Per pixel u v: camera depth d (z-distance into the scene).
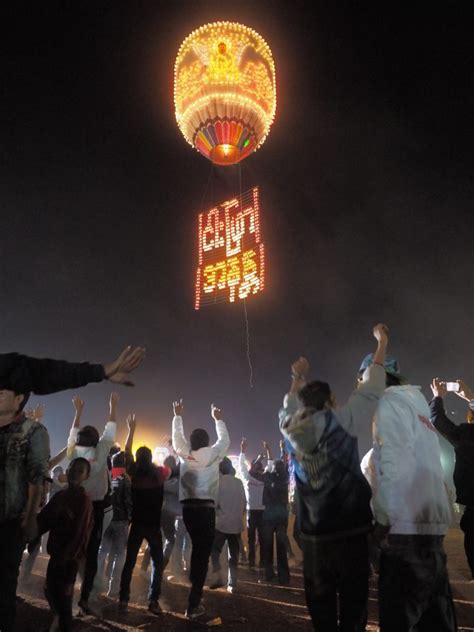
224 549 8.93
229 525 6.83
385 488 3.13
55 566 4.61
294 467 3.37
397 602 3.05
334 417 3.22
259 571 8.59
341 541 3.10
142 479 5.98
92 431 6.17
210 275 19.86
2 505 3.58
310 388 3.39
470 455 5.04
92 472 5.97
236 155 12.30
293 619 5.55
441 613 3.15
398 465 3.14
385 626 3.06
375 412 3.36
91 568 5.81
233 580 6.83
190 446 5.96
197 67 11.91
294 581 7.68
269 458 10.04
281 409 3.66
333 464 3.15
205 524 5.62
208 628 5.22
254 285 18.86
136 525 5.90
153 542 5.89
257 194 19.80
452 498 3.83
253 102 11.69
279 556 7.49
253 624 5.36
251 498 9.00
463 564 8.86
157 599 5.76
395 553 3.08
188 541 8.75
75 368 3.30
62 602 4.55
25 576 7.09
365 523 3.17
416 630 3.23
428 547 3.09
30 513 3.67
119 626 5.28
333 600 3.14
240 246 19.58
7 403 3.40
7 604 3.45
